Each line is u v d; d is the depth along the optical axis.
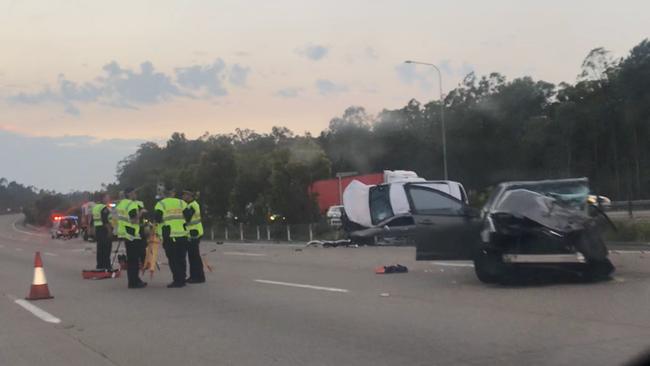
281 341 8.62
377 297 11.73
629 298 10.20
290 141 70.06
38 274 13.45
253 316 10.50
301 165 44.16
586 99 57.16
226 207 53.31
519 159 61.34
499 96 63.53
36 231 85.69
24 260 25.73
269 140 83.50
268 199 45.88
